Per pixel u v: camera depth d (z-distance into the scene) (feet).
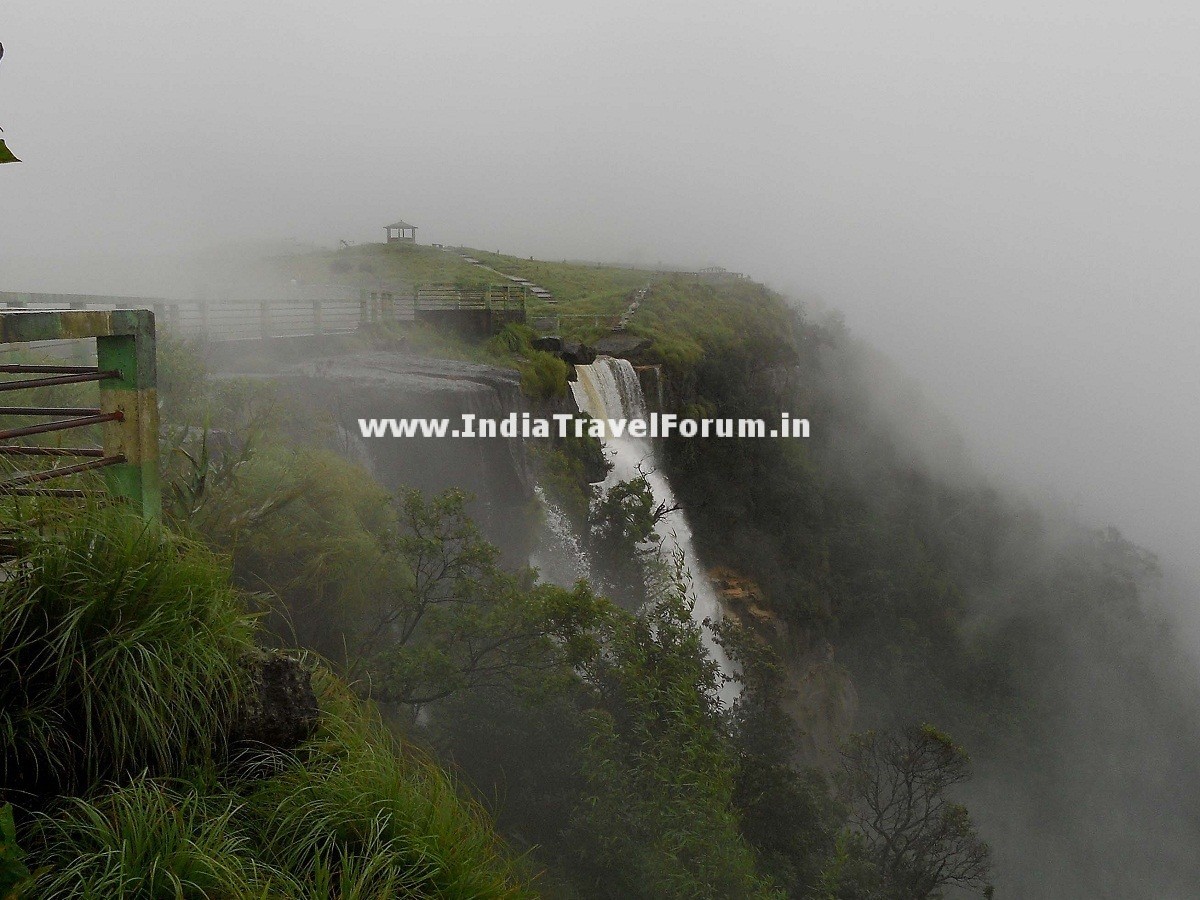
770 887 37.11
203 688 13.07
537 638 32.94
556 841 31.19
